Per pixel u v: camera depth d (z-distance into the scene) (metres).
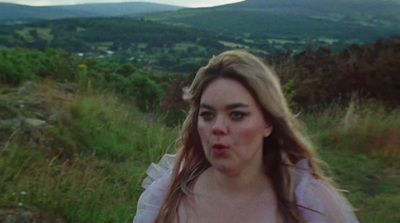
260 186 1.94
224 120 1.85
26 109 8.80
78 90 11.67
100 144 8.27
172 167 2.23
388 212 6.04
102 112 9.95
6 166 6.12
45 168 6.29
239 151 1.85
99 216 5.29
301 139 2.00
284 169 1.96
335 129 9.48
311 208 1.89
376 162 8.17
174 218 2.00
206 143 1.88
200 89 1.92
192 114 2.09
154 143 8.81
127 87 14.45
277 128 1.98
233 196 1.93
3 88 11.14
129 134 9.22
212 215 1.93
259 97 1.87
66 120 8.78
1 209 5.02
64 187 5.86
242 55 1.92
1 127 7.24
